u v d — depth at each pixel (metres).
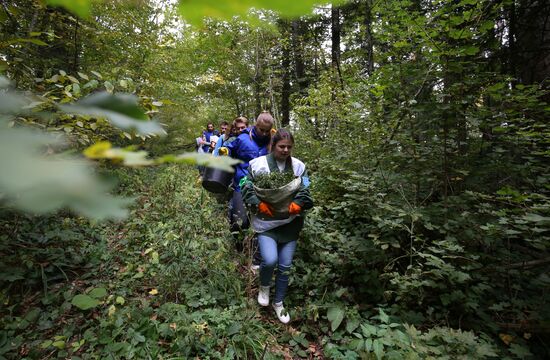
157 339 2.32
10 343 2.21
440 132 2.78
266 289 2.74
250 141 3.38
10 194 0.15
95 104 0.28
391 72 2.79
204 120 11.47
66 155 0.24
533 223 2.20
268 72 8.77
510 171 2.66
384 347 2.16
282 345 2.44
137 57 4.91
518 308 2.42
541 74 3.42
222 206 4.59
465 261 2.50
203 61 9.30
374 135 3.24
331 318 2.44
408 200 3.03
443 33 2.50
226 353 2.22
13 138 0.21
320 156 5.05
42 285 2.83
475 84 2.52
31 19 2.66
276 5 0.19
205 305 2.65
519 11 3.30
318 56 9.05
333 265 2.99
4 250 2.89
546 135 2.38
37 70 2.75
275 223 2.61
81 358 2.13
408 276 2.40
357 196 3.08
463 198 2.66
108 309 2.56
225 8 0.20
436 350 1.90
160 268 3.09
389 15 2.87
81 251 3.33
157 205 4.53
